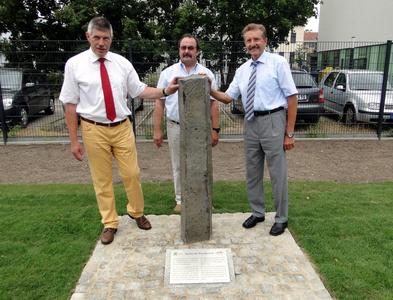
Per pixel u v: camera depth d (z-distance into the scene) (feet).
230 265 11.49
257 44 12.34
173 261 11.64
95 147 12.55
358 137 32.32
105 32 11.55
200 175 12.52
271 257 12.19
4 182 20.93
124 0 51.85
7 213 15.64
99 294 10.48
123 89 12.49
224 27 53.06
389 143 30.45
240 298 10.28
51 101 31.71
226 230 13.94
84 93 12.12
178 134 14.84
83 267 11.76
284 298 10.25
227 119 31.30
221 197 17.60
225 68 29.86
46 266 11.75
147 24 51.83
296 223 14.46
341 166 23.99
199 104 11.96
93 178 13.14
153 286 10.82
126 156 13.02
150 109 31.19
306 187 19.19
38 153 27.66
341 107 35.65
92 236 13.60
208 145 12.37
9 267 11.67
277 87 12.58
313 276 11.18
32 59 31.04
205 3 53.36
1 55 30.96
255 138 13.37
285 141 13.01
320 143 30.45
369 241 13.17
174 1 54.70
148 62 29.71
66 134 31.99
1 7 53.16
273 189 13.43
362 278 11.05
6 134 30.76
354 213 15.58
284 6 51.34
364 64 35.73
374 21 67.51
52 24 57.82
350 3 77.71
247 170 14.07
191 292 10.55
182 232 13.14
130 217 14.93
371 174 22.21
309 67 34.53
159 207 16.25
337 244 12.94
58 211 15.75
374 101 32.73
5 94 31.76
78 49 30.83
